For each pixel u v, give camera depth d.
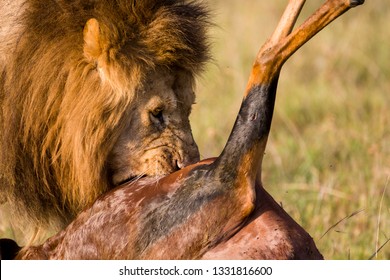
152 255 8.04
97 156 9.20
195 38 9.54
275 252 7.80
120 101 9.12
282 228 7.90
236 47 21.67
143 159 9.25
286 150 15.18
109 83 9.09
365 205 12.06
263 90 8.02
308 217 12.03
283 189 13.34
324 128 15.88
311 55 21.34
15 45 9.34
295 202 12.62
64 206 9.64
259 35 23.39
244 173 7.98
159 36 9.23
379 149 13.73
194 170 8.19
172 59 9.28
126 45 9.12
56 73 9.23
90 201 9.30
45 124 9.34
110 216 8.29
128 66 9.07
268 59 8.01
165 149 9.27
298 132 16.11
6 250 9.08
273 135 16.25
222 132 16.09
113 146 9.23
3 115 9.43
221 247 7.91
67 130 9.23
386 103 17.42
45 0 9.34
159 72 9.26
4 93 9.41
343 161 14.30
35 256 8.62
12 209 9.67
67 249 8.44
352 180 13.38
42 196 9.59
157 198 8.17
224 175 8.02
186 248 7.96
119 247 8.17
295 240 7.89
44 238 10.12
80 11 9.28
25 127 9.34
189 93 9.54
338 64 20.94
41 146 9.40
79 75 9.19
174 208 8.06
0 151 9.43
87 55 9.14
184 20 9.45
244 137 7.99
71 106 9.20
